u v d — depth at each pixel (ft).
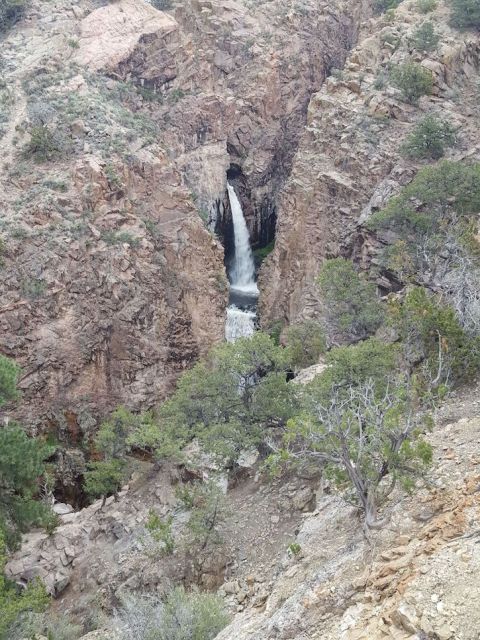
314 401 67.21
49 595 83.10
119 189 150.61
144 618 54.29
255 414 84.69
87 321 140.15
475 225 115.75
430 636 35.06
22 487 79.46
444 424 64.18
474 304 83.05
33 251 138.21
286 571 56.59
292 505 72.43
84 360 139.13
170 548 74.69
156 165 159.43
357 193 157.79
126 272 144.15
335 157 167.22
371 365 75.66
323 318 129.59
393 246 123.13
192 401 87.92
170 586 67.87
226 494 82.17
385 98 167.02
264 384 84.64
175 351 152.25
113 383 143.33
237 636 49.01
